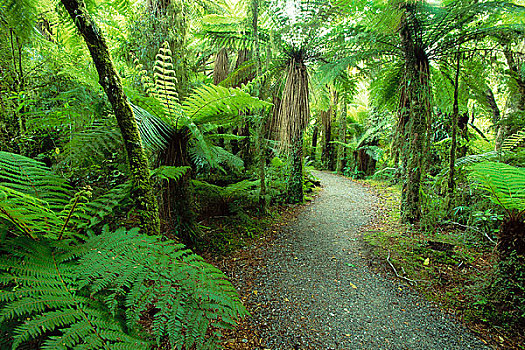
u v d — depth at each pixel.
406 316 2.33
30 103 2.32
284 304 2.43
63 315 0.79
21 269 0.86
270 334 2.03
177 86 3.21
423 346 1.99
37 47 2.62
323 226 4.75
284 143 5.53
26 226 1.11
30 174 1.31
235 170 5.36
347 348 1.95
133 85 3.00
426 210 4.50
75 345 0.76
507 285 2.23
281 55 5.41
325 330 2.12
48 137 2.42
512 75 4.19
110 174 2.87
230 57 6.98
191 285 1.03
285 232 4.33
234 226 4.28
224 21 4.64
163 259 1.13
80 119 2.19
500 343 2.03
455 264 3.14
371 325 2.21
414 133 4.32
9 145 2.22
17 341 0.65
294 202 6.18
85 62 2.92
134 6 3.63
